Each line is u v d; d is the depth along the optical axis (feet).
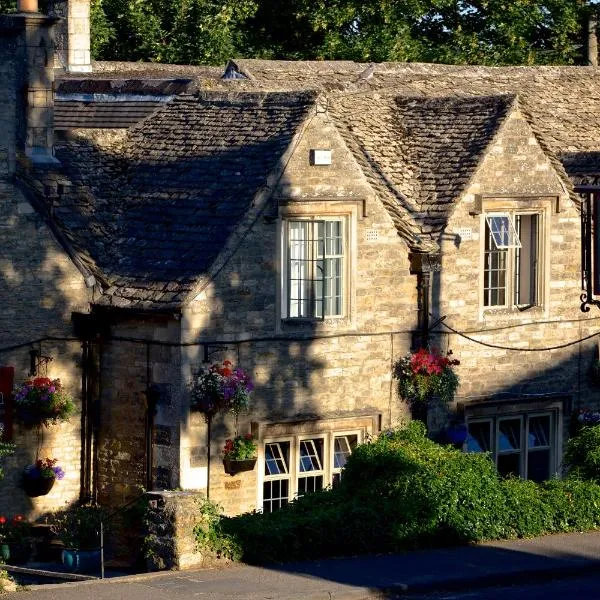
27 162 113.29
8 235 107.14
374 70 140.97
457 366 117.91
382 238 113.91
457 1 206.49
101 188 116.37
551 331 122.21
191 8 199.52
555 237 121.80
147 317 107.45
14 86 107.45
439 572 88.02
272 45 203.31
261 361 109.19
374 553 93.09
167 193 114.52
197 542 87.56
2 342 107.14
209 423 107.04
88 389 109.91
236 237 107.55
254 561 89.25
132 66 164.04
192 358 106.22
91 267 109.91
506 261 120.26
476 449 120.16
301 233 110.93
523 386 121.19
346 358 112.78
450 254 117.08
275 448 111.04
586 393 124.47
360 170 112.57
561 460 123.24
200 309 106.32
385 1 199.21
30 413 107.04
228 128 116.78
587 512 101.40
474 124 121.80
